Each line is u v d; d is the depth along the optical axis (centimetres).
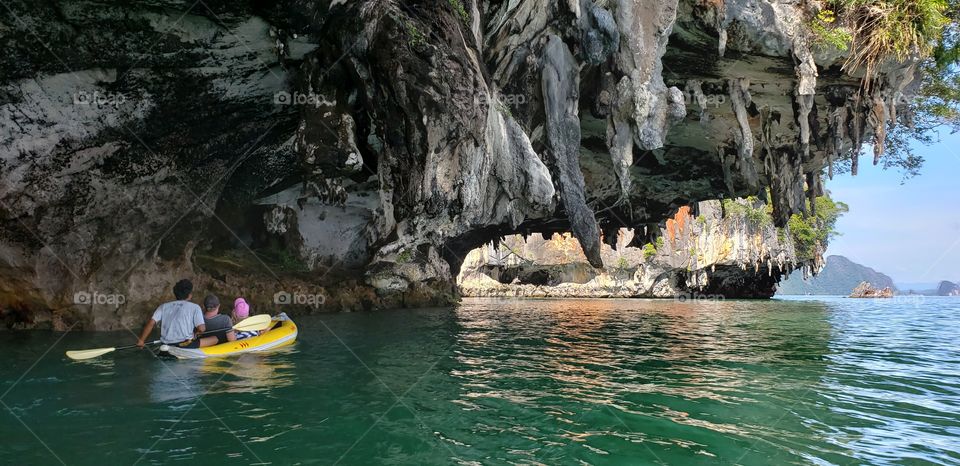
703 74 1280
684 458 345
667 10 1066
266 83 902
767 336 1111
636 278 4781
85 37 679
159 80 789
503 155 1036
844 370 669
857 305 3100
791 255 4228
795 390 541
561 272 5119
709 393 523
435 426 404
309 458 334
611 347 886
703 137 1583
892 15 1130
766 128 1426
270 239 1656
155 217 984
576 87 1112
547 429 401
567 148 1104
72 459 323
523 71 1117
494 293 5125
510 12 1061
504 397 495
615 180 1841
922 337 1112
